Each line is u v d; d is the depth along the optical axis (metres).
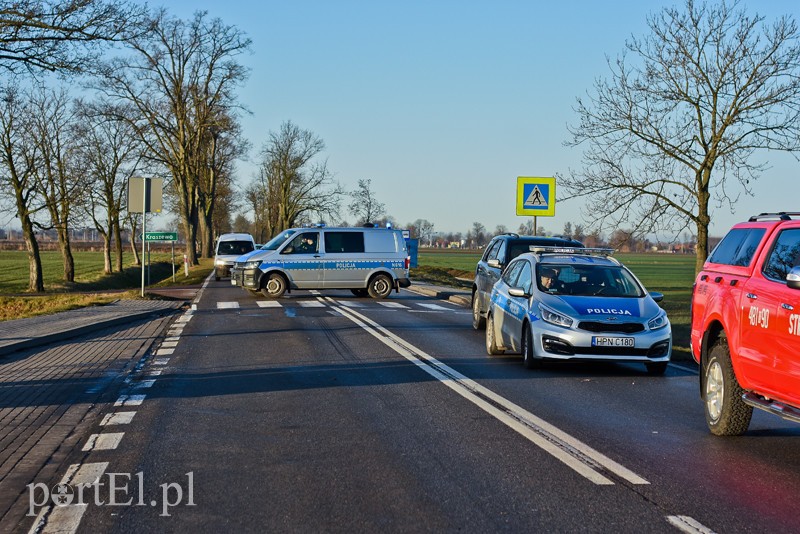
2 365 12.01
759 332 6.95
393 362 12.40
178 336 15.83
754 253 7.58
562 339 11.32
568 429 7.87
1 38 17.12
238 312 21.47
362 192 58.75
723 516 5.26
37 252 43.72
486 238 160.75
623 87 22.98
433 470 6.36
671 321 18.44
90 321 17.53
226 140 61.25
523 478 6.14
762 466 6.58
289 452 6.93
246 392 9.80
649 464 6.60
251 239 42.47
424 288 33.41
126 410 8.73
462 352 13.77
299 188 70.38
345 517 5.22
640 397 9.77
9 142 42.44
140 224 61.56
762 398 7.02
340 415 8.47
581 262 12.97
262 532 4.96
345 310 22.02
